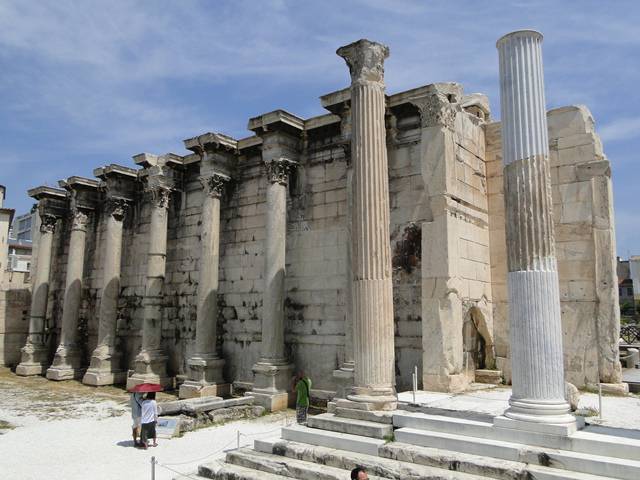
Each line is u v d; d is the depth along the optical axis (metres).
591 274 18.19
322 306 21.09
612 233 18.05
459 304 17.58
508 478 9.66
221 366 23.42
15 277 37.44
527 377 10.83
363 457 11.25
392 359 13.55
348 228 19.66
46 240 32.91
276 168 21.81
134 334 28.70
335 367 20.44
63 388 26.22
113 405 21.81
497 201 20.48
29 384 27.58
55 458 14.06
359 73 14.60
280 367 20.67
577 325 18.22
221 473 11.94
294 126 21.80
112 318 27.97
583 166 18.66
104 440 15.99
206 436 16.41
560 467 9.69
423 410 12.88
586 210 18.47
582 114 18.88
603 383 17.56
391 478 10.45
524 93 11.80
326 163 21.84
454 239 17.83
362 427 12.21
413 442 11.45
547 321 10.88
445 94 18.44
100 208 32.34
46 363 32.03
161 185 26.20
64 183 32.09
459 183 18.67
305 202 22.23
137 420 15.54
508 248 11.62
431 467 10.49
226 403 18.89
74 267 30.36
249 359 23.33
